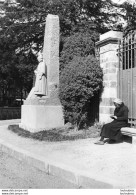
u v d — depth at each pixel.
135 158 7.25
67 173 6.31
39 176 6.77
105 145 9.30
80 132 11.92
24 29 22.28
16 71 25.80
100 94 12.48
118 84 11.37
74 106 12.17
